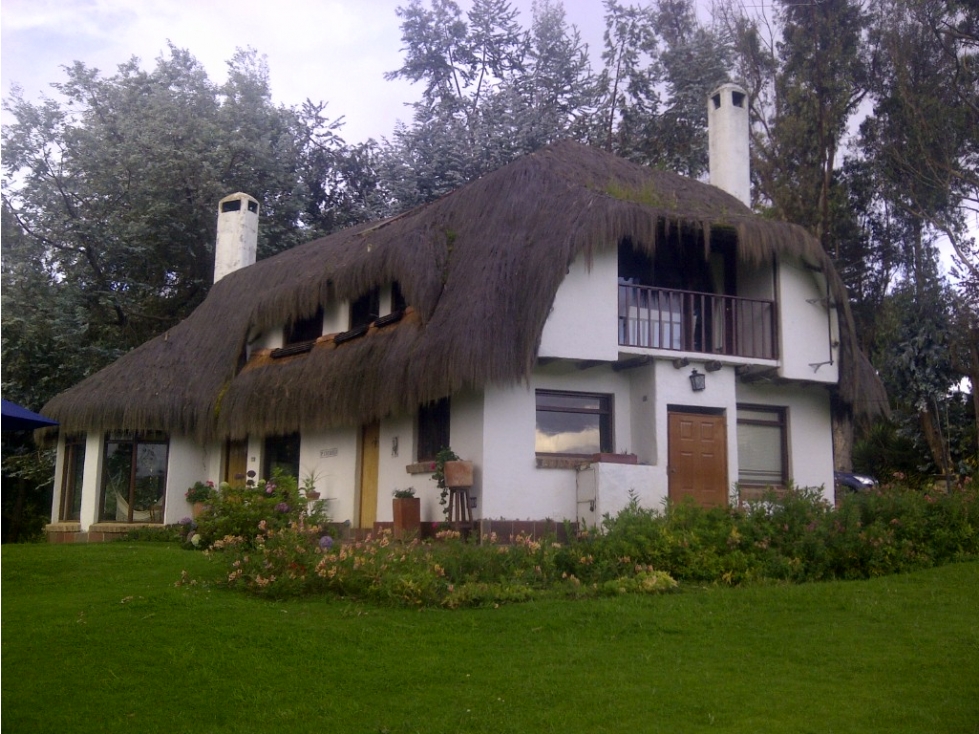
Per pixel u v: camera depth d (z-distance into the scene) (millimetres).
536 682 7629
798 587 11133
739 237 16125
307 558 10945
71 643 8602
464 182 31156
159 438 21250
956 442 27781
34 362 26031
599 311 15508
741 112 21766
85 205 28219
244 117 31000
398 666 8047
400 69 35969
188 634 8836
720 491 16125
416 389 14922
